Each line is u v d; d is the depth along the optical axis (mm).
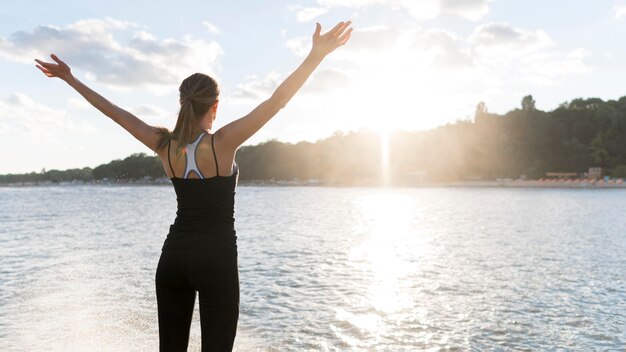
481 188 134250
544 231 19766
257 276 9586
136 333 5453
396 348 5332
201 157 2320
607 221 25172
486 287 8641
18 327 5617
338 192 105938
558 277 9641
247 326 6062
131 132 2490
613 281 9242
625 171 137875
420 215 30688
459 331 6000
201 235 2330
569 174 141875
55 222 23594
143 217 27375
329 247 14297
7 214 30438
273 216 29562
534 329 6125
